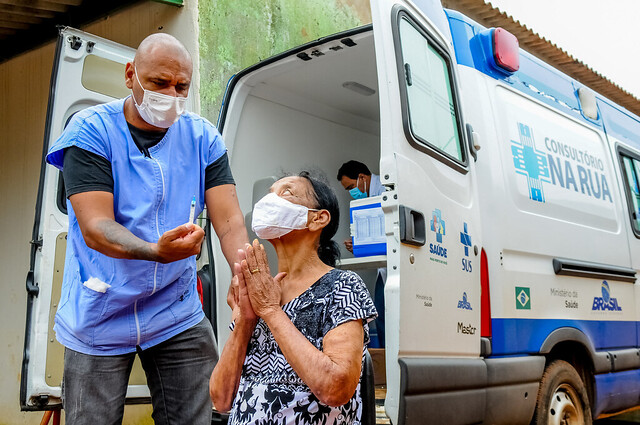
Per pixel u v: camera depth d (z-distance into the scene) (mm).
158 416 2754
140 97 2564
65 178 2533
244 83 4605
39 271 3453
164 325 2668
